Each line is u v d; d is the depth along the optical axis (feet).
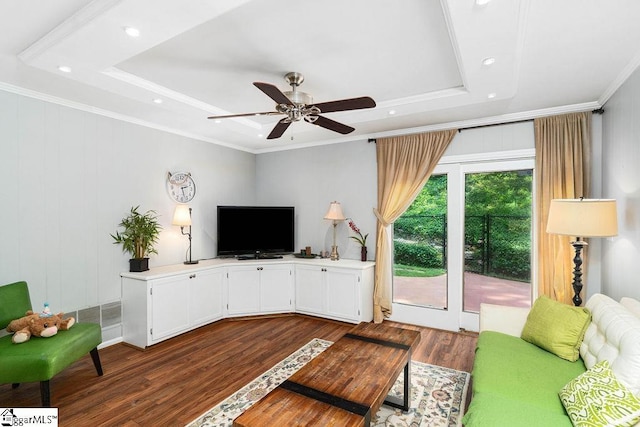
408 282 13.99
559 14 6.00
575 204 8.08
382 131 14.12
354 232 15.11
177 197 13.96
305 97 8.98
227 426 7.10
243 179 17.38
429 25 6.71
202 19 5.82
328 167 15.85
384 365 6.76
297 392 5.71
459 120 12.42
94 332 9.00
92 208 11.17
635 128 7.89
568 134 10.73
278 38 7.22
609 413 4.71
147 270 12.23
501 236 12.28
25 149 9.61
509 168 12.00
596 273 10.46
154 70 8.79
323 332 12.78
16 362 7.15
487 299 12.55
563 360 7.09
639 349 5.21
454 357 10.56
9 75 8.59
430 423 7.25
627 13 5.93
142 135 12.69
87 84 9.11
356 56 8.03
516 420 5.08
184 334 12.55
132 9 5.51
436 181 13.43
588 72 8.40
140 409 7.70
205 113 11.85
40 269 9.91
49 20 6.21
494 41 6.50
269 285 14.70
